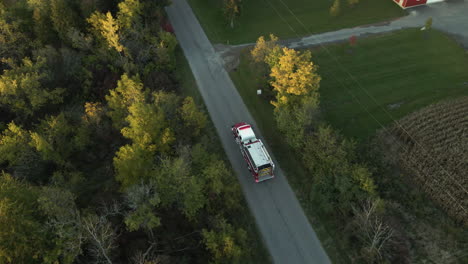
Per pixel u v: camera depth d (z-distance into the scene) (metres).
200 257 30.91
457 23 59.66
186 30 61.06
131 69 46.28
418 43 56.03
